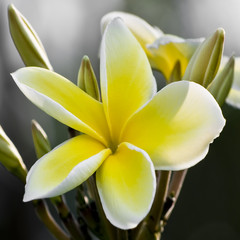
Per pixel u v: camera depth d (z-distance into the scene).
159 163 0.30
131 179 0.30
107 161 0.31
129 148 0.31
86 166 0.30
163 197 0.34
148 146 0.31
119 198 0.30
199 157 0.30
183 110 0.31
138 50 0.32
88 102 0.32
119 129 0.32
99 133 0.32
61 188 0.29
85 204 0.34
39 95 0.31
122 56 0.32
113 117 0.32
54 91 0.31
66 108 0.31
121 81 0.32
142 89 0.32
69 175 0.29
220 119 0.30
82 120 0.32
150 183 0.30
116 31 0.32
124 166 0.30
